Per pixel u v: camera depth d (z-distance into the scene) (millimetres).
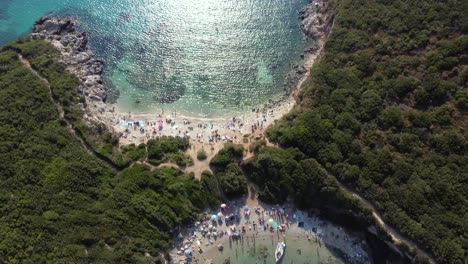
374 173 58812
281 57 81938
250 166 63312
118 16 88938
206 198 62781
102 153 64250
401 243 55031
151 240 58750
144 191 61656
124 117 73500
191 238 60719
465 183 54750
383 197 57219
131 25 87312
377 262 57781
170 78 79562
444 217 53938
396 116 61469
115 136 69000
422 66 64625
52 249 53781
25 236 53688
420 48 66562
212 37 84750
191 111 75188
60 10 91188
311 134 63188
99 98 75312
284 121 68000
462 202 54000
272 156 62781
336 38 73188
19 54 77875
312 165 61062
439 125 59312
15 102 67375
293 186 61531
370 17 72438
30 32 88438
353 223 59844
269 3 89188
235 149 64750
